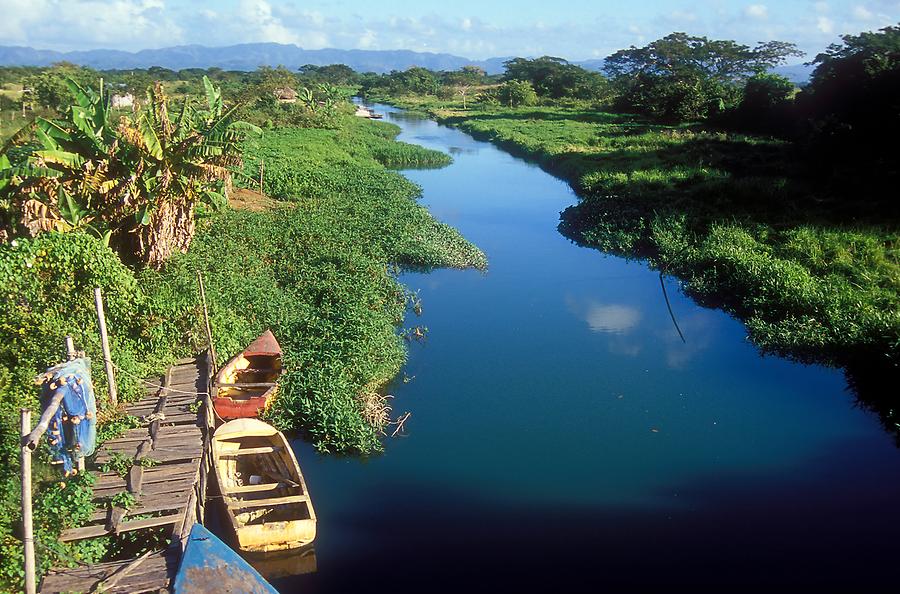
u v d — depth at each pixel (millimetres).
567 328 18172
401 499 10906
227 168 20328
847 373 15375
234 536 9336
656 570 9430
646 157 39250
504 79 111188
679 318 18906
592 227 27453
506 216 31234
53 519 8398
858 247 20734
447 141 58844
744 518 10562
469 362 16000
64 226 15508
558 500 10945
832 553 9773
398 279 21859
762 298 18594
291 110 56094
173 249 18516
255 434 11086
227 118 19062
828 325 16609
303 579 9242
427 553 9727
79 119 16375
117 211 16953
